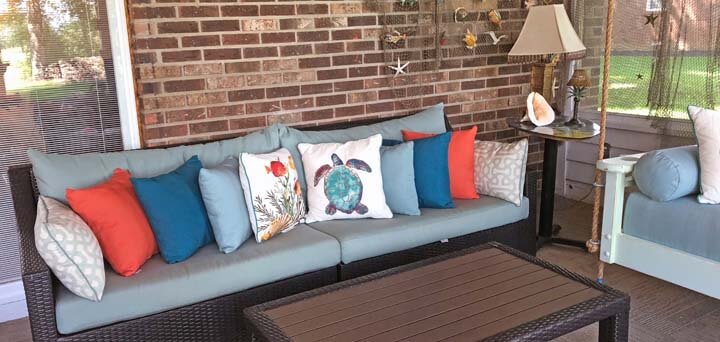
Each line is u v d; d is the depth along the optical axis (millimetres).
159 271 2125
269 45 3053
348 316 1760
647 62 3596
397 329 1673
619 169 2578
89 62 2752
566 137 3053
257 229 2379
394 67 3465
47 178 2266
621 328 1884
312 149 2736
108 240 2078
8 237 2746
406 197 2709
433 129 3176
